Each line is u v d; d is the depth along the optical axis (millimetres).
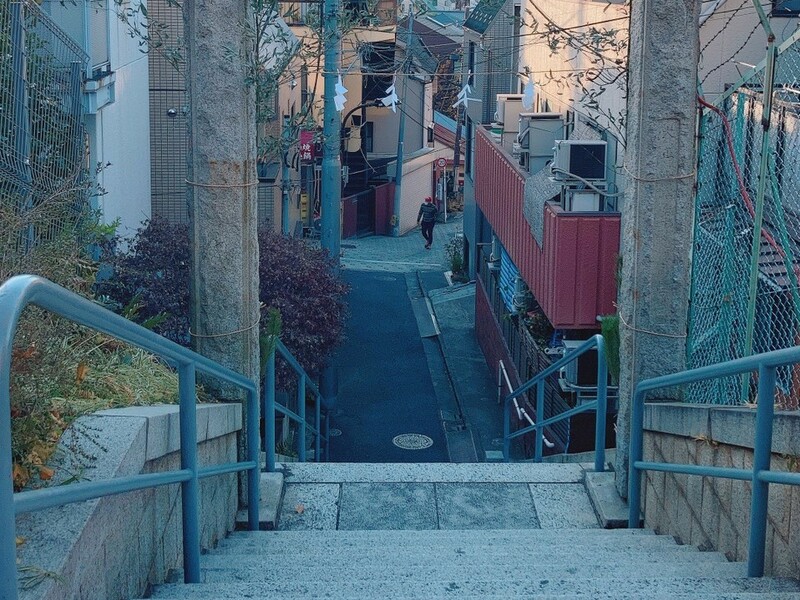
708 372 4473
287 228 18734
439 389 18750
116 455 3615
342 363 20188
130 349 5680
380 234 37562
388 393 18375
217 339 5988
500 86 23734
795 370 5312
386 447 15617
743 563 4430
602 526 6387
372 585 4227
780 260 5797
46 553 2918
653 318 6039
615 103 11406
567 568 4695
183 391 4008
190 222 5949
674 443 5551
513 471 7242
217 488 5602
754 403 5160
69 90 9734
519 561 5043
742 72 9664
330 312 12406
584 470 7195
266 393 6973
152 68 16922
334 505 6719
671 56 5750
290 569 4703
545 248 11977
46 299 2371
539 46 17484
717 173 6387
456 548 5426
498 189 17047
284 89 21578
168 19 14594
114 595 3502
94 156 11133
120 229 12781
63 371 3918
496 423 16672
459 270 27922
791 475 3605
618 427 6566
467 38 24219
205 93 5797
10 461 2160
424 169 40062
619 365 6480
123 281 10258
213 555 5090
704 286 6234
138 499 3881
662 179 5883
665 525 5762
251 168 5988
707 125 6328
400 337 22391
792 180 6277
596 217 11172
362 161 36938
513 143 17547
